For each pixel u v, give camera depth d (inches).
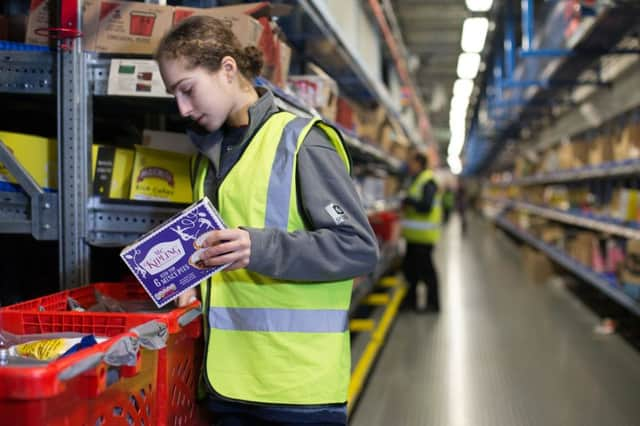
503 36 349.4
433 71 510.0
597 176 257.1
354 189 57.9
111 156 72.5
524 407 139.6
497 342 198.8
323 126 58.7
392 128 258.5
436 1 323.3
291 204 56.8
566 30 213.9
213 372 59.2
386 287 282.4
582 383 156.4
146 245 54.5
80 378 42.3
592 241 239.8
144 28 70.1
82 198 70.7
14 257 95.2
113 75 70.1
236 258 52.6
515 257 467.2
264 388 57.7
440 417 133.7
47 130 102.0
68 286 70.7
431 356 182.4
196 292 65.3
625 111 230.2
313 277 55.7
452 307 260.2
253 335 58.1
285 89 93.7
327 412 57.9
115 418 47.7
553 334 209.6
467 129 750.5
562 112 364.2
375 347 165.8
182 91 55.4
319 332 58.4
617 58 228.5
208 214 53.7
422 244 247.3
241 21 71.6
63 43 70.2
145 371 52.9
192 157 71.0
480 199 1409.9
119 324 54.4
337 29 129.0
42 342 49.8
